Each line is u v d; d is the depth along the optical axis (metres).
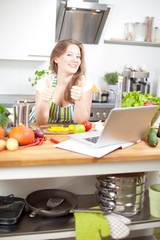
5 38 3.42
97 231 1.52
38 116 2.12
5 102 3.32
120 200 1.69
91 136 1.69
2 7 3.34
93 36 3.94
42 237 1.56
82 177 1.93
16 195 1.83
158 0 4.17
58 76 2.33
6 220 1.56
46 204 1.76
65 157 1.41
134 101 1.90
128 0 4.06
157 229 2.64
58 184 1.90
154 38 4.09
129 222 1.59
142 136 1.72
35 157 1.38
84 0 3.77
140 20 4.16
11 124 1.84
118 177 1.65
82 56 2.23
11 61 3.90
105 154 1.46
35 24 3.45
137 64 4.28
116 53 4.17
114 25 4.08
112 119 1.43
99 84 4.20
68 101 2.31
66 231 1.59
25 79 3.99
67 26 3.74
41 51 3.53
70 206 1.72
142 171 1.61
